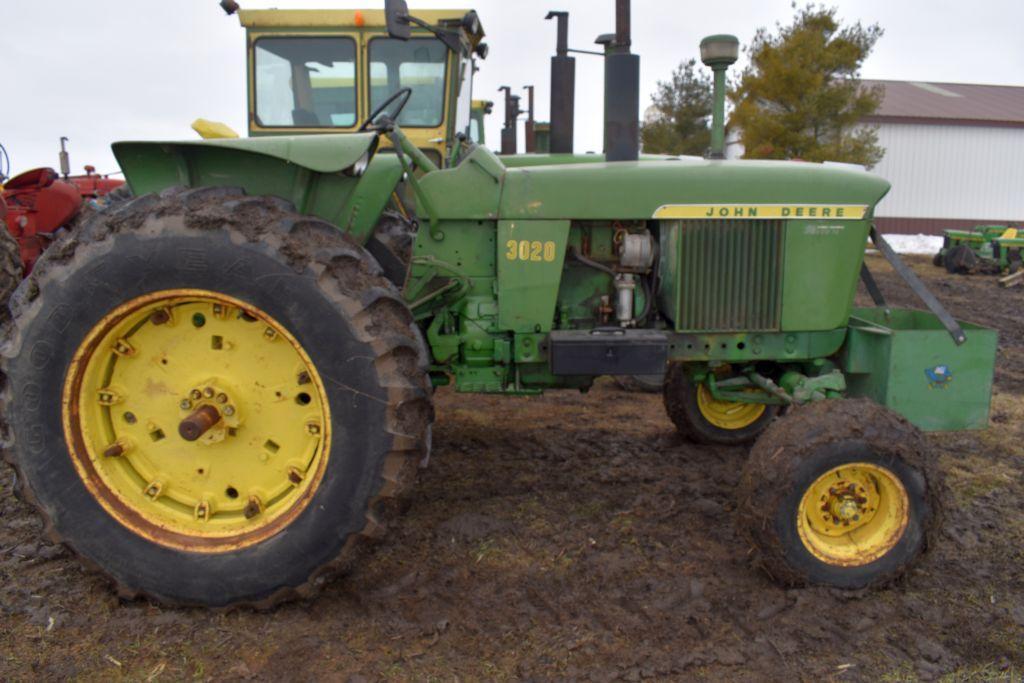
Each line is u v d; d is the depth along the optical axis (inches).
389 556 109.4
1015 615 95.1
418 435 92.7
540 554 110.4
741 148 895.1
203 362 96.7
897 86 1229.7
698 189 113.7
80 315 91.5
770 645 88.7
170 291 91.0
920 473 98.7
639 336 109.1
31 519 119.3
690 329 116.0
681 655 86.4
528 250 113.6
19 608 94.0
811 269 116.2
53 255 92.8
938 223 1029.8
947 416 111.0
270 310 89.9
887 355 110.0
